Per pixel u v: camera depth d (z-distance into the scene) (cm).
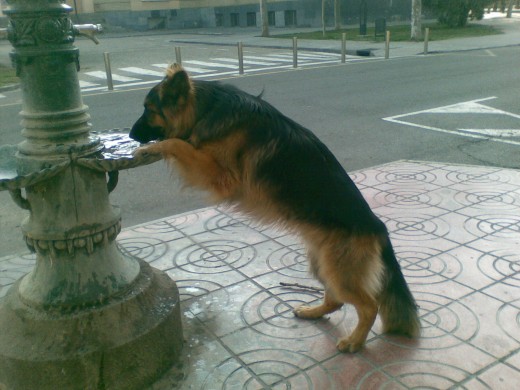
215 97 318
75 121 285
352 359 307
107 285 295
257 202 311
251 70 1714
